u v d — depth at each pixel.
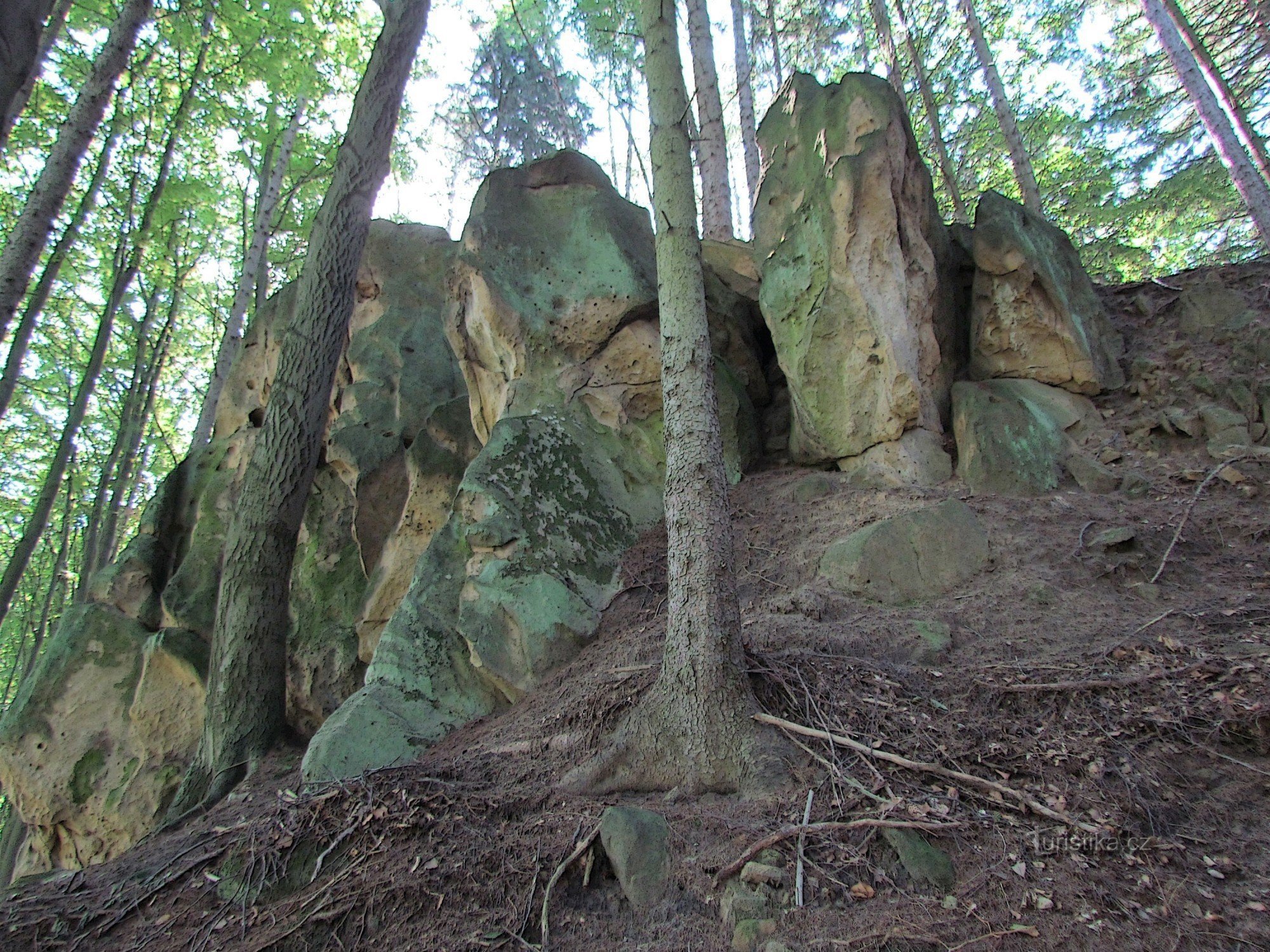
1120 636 3.76
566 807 3.32
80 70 10.87
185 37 11.70
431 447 7.49
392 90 6.77
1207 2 13.80
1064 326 6.33
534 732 4.15
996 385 6.25
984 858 2.62
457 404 7.81
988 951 2.21
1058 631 3.94
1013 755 3.07
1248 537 4.48
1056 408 6.11
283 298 10.05
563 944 2.59
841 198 6.17
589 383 6.85
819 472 6.60
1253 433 5.39
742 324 7.84
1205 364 6.11
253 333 10.15
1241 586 4.07
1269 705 2.95
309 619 7.39
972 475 5.66
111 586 8.12
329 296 6.37
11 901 3.54
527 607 5.18
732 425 7.00
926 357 6.26
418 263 9.86
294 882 3.18
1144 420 5.88
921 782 3.03
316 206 16.41
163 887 3.39
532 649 5.00
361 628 6.96
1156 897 2.32
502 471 5.96
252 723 5.59
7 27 1.96
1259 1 11.73
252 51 12.08
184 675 7.21
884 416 6.04
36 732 7.20
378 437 8.05
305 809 3.53
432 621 5.29
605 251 7.20
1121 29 15.38
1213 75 12.00
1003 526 5.00
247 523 5.97
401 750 4.48
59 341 16.31
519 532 5.59
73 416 10.31
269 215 13.55
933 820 2.78
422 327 9.24
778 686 3.68
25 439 18.28
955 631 4.12
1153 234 16.56
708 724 3.41
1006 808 2.82
